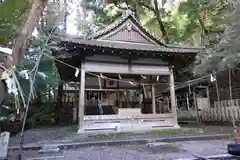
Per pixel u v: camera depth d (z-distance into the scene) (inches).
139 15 734.5
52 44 328.8
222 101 533.3
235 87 542.0
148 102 555.8
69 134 338.0
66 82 614.5
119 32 431.8
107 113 526.9
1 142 215.2
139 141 291.3
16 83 64.8
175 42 752.3
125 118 382.3
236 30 399.9
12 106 381.4
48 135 351.9
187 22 740.7
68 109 655.8
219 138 318.7
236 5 404.2
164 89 591.2
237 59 417.7
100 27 692.1
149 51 376.5
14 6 60.5
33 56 385.4
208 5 546.6
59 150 253.8
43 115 616.1
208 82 574.2
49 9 176.9
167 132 351.3
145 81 534.3
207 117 573.3
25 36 62.9
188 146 261.4
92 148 264.8
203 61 478.0
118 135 332.2
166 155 212.1
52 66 538.9
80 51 361.1
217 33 564.4
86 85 533.3
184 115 697.0
